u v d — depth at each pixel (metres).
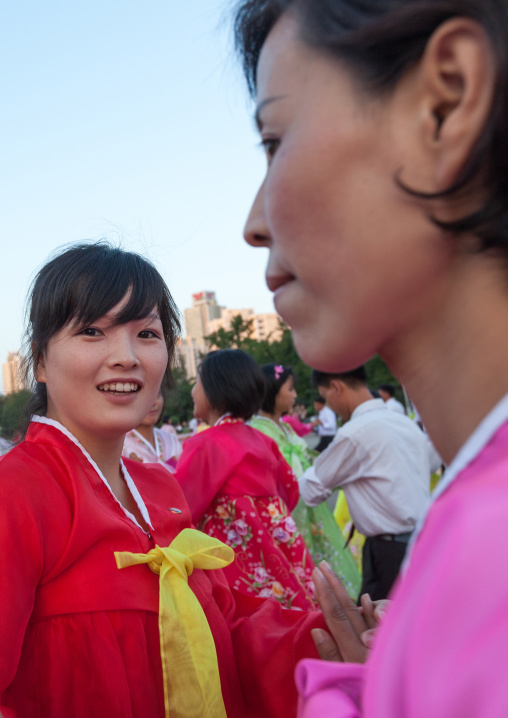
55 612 1.16
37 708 1.13
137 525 1.35
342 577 3.93
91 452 1.38
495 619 0.27
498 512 0.29
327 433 12.45
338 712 0.44
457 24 0.40
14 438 1.66
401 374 0.49
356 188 0.45
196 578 1.40
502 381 0.42
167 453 3.96
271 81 0.51
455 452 0.45
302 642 1.20
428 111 0.42
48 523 1.17
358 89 0.45
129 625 1.20
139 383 1.37
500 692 0.26
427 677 0.29
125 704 1.14
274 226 0.49
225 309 82.31
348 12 0.46
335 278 0.46
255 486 2.69
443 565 0.30
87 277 1.33
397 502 3.00
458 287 0.44
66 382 1.34
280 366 4.34
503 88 0.38
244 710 1.32
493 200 0.41
